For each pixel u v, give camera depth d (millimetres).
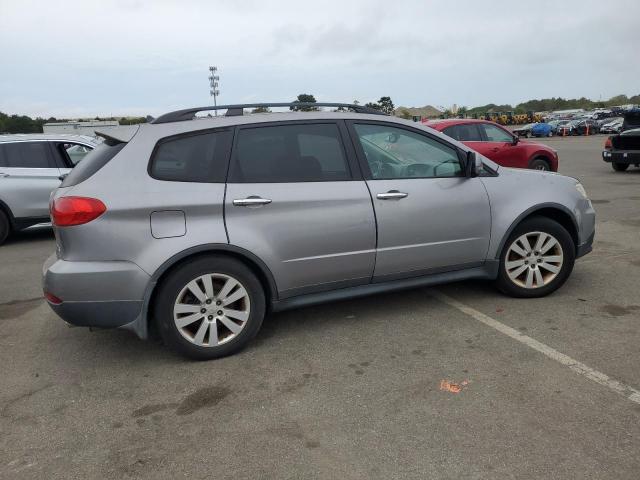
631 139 14188
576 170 15789
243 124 3748
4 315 4844
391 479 2430
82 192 3367
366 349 3785
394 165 4137
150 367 3643
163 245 3438
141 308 3469
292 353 3770
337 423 2887
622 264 5633
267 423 2914
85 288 3363
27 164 8109
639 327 3975
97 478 2516
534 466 2471
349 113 4098
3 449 2762
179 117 3715
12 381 3521
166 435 2840
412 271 4195
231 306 3709
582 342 3748
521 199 4445
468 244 4320
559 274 4617
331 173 3898
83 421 3004
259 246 3648
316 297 3967
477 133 10906
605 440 2641
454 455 2574
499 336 3902
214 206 3537
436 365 3496
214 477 2492
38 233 9148
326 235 3828
